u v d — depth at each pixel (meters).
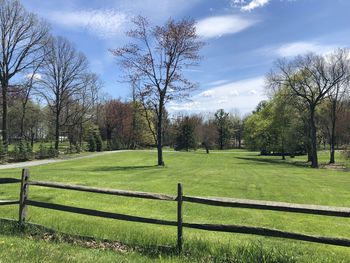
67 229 7.82
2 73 44.41
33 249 6.09
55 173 21.95
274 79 48.31
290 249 6.83
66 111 67.50
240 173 26.36
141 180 18.95
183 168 30.06
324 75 45.50
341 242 5.46
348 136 65.69
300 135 52.56
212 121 105.38
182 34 30.91
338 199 14.96
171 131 84.31
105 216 6.93
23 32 45.28
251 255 6.08
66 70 56.34
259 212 11.12
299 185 19.61
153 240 7.07
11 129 77.06
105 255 6.02
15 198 11.76
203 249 6.41
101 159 42.50
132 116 78.56
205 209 11.19
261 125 60.25
